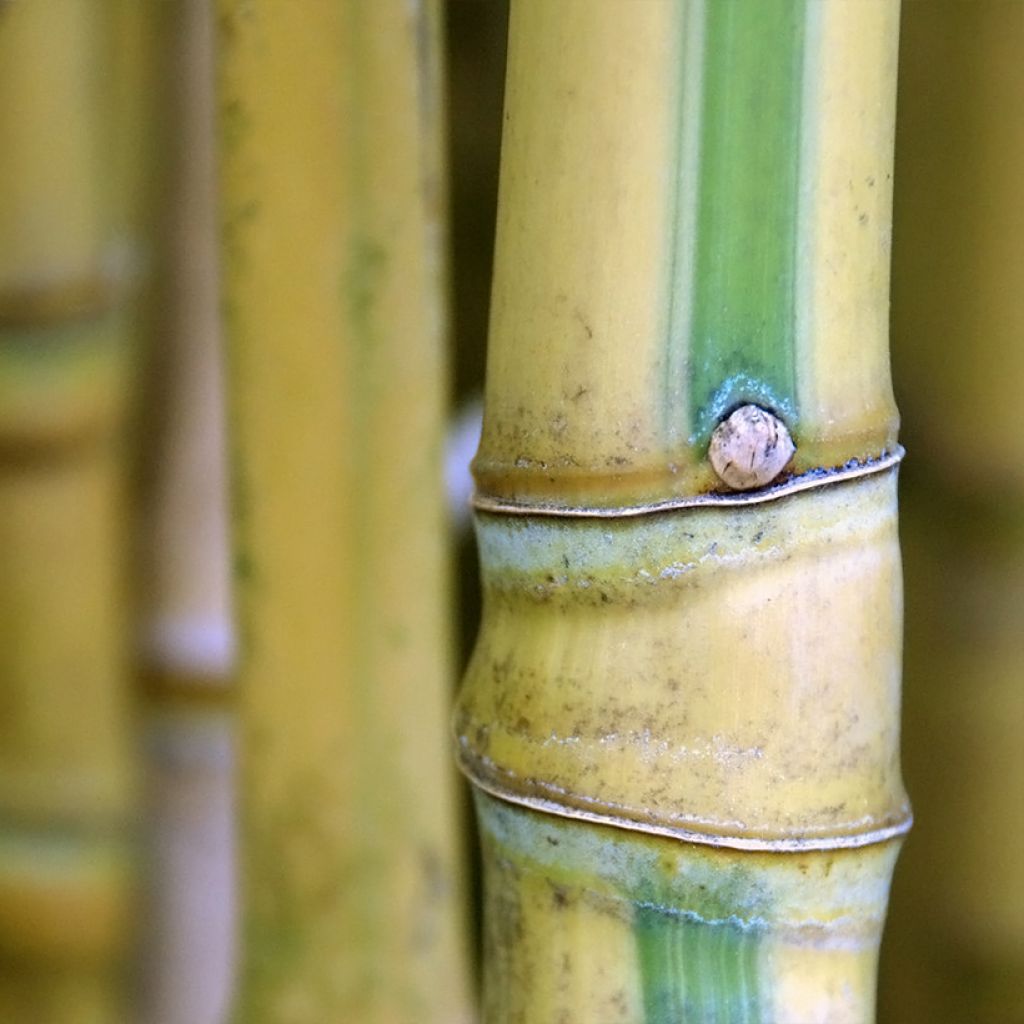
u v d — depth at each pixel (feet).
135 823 1.83
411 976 1.68
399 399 1.60
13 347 1.75
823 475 1.42
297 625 1.63
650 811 1.43
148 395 1.82
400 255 1.58
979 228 1.72
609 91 1.41
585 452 1.42
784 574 1.42
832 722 1.43
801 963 1.44
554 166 1.42
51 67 1.72
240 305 1.58
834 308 1.42
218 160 1.57
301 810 1.65
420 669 1.65
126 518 1.81
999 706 1.75
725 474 1.41
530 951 1.46
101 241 1.75
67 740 1.80
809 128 1.41
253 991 1.67
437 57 1.56
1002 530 1.73
